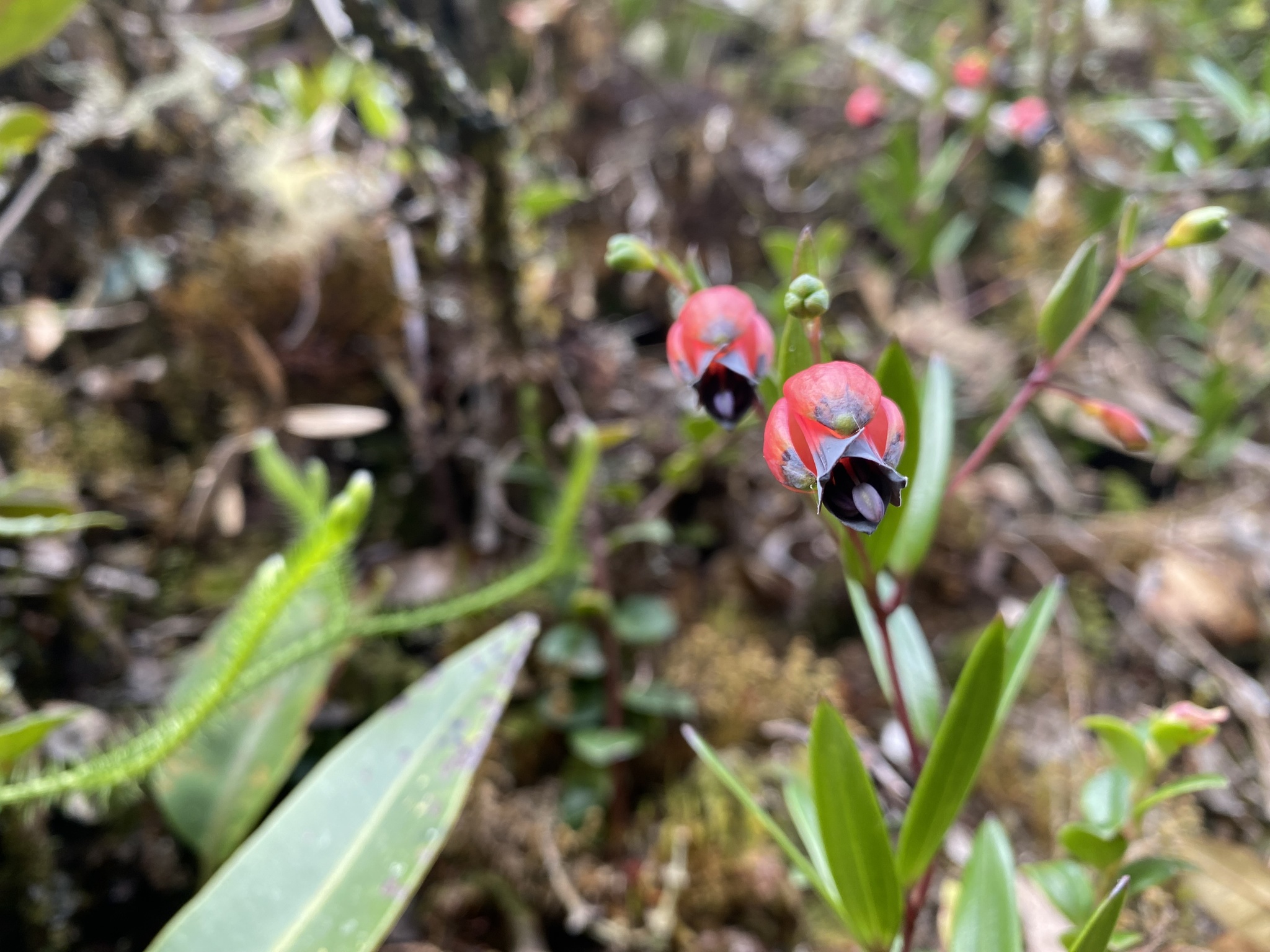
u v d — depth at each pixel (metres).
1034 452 0.34
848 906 0.14
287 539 0.27
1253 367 0.34
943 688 0.27
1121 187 0.34
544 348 0.29
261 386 0.28
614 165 0.38
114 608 0.23
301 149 0.30
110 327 0.28
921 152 0.42
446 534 0.29
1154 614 0.28
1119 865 0.15
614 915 0.21
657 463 0.29
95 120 0.27
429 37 0.24
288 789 0.22
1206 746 0.23
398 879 0.15
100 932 0.19
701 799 0.22
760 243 0.38
